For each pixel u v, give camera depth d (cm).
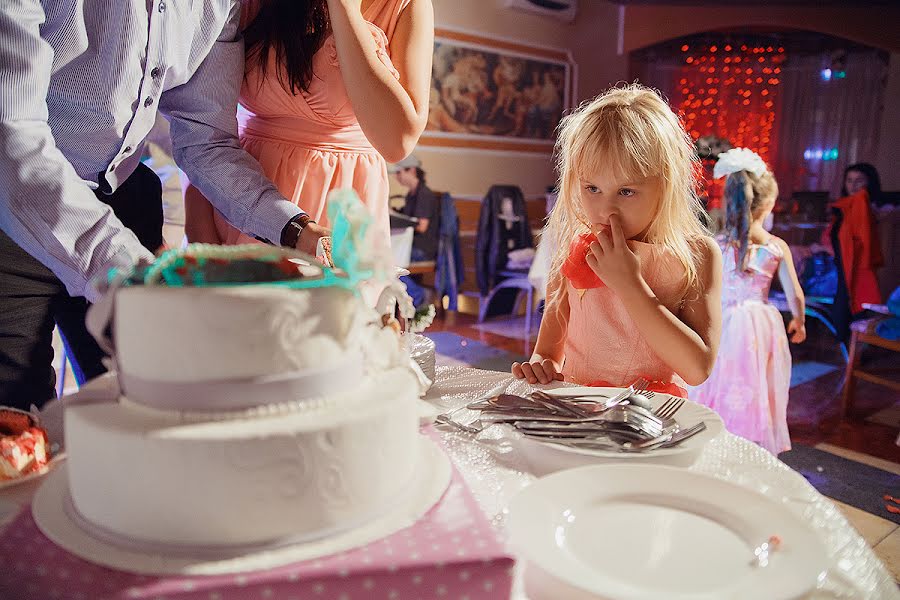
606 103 137
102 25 114
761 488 81
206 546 54
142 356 57
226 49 136
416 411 69
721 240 310
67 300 131
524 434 89
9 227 100
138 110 123
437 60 648
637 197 132
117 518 56
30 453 75
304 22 137
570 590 60
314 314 59
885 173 843
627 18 821
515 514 65
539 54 739
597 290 142
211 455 52
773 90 878
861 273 506
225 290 55
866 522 248
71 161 124
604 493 71
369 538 57
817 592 60
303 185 147
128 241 101
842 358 517
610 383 140
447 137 668
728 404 293
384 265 64
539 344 160
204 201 153
